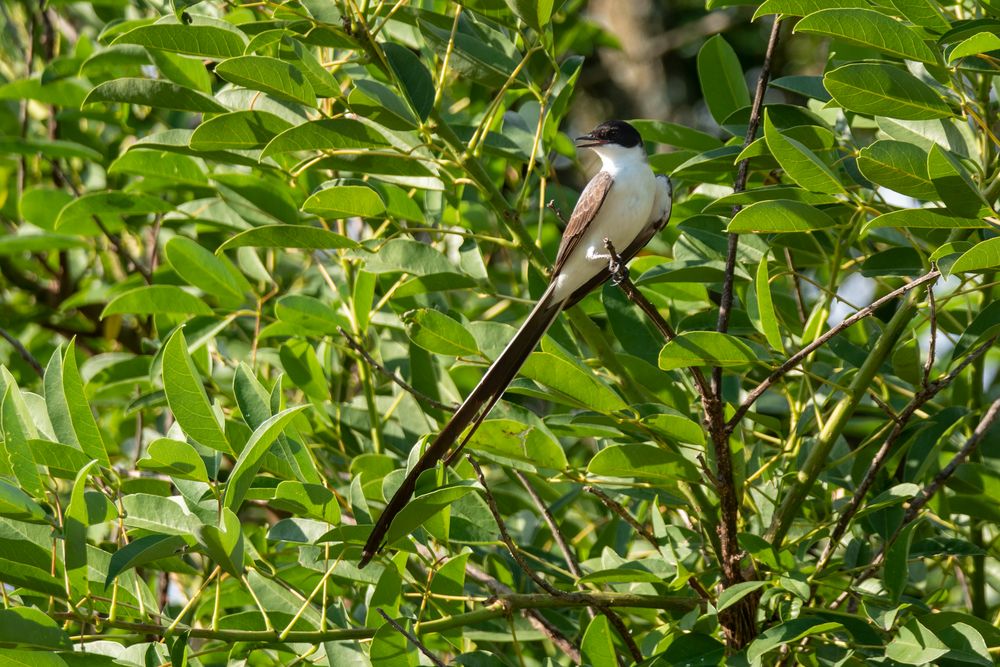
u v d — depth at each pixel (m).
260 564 7.22
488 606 6.91
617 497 9.48
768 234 8.25
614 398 6.74
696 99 19.61
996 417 7.93
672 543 7.70
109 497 6.61
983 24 6.44
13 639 5.38
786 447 7.72
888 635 6.42
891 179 6.17
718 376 6.80
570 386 6.73
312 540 6.62
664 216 9.02
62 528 5.93
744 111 8.35
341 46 7.62
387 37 9.85
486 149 8.68
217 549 5.80
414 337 7.27
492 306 11.16
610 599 7.05
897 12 7.00
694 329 8.30
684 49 19.77
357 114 7.42
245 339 11.07
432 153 8.09
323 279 10.89
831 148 7.41
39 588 5.84
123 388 10.42
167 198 11.53
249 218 9.41
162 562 6.54
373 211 7.39
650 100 19.30
